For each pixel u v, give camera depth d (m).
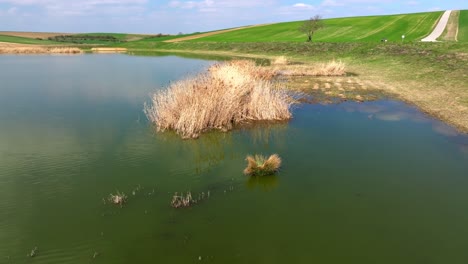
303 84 25.84
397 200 9.37
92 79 29.28
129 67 38.84
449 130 14.99
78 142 13.80
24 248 7.38
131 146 13.45
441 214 8.70
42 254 7.19
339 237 7.79
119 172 11.09
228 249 7.37
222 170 11.34
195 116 14.91
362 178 10.64
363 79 28.06
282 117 17.06
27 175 10.79
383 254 7.23
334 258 7.09
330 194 9.69
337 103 20.22
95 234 7.87
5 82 27.66
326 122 16.59
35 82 27.80
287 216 8.62
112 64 42.56
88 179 10.58
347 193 9.74
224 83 17.47
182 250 7.33
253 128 15.77
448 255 7.21
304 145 13.55
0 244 7.49
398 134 14.68
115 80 28.70
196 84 17.11
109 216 8.59
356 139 14.13
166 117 15.54
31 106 19.62
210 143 13.89
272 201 9.33
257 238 7.73
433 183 10.30
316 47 49.50
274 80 27.33
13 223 8.25
